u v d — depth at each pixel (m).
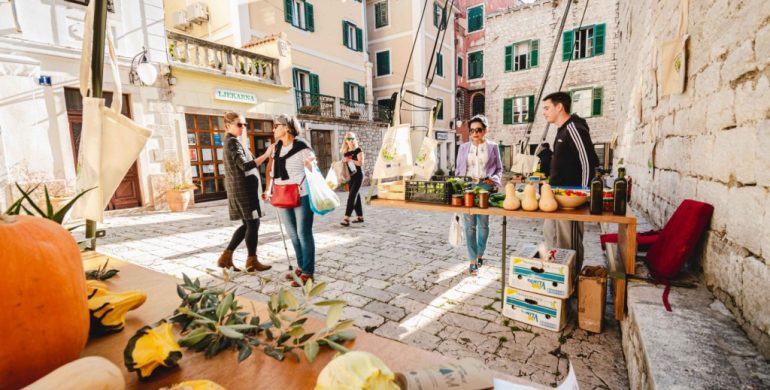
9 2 6.11
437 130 18.81
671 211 2.88
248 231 3.65
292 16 13.16
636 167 4.88
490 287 3.26
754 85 1.48
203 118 9.39
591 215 2.24
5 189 6.14
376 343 0.71
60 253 0.61
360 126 14.81
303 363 0.67
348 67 15.69
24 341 0.54
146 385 0.61
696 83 2.28
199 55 9.12
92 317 0.77
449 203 2.82
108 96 7.46
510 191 2.56
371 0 18.22
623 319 2.16
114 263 1.31
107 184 1.34
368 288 3.28
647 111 4.00
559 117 2.94
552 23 15.62
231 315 0.76
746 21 1.58
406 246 4.78
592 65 14.87
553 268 2.41
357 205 6.56
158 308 0.93
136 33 7.77
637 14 5.06
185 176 8.73
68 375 0.45
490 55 17.38
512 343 2.29
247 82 10.15
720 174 1.82
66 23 6.76
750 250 1.49
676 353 1.35
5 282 0.52
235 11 11.50
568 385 0.56
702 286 1.96
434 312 2.77
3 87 6.10
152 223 6.68
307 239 3.27
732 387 1.15
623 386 1.85
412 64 17.52
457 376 0.58
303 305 0.76
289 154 3.13
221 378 0.63
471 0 21.48
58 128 6.71
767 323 1.32
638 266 2.31
